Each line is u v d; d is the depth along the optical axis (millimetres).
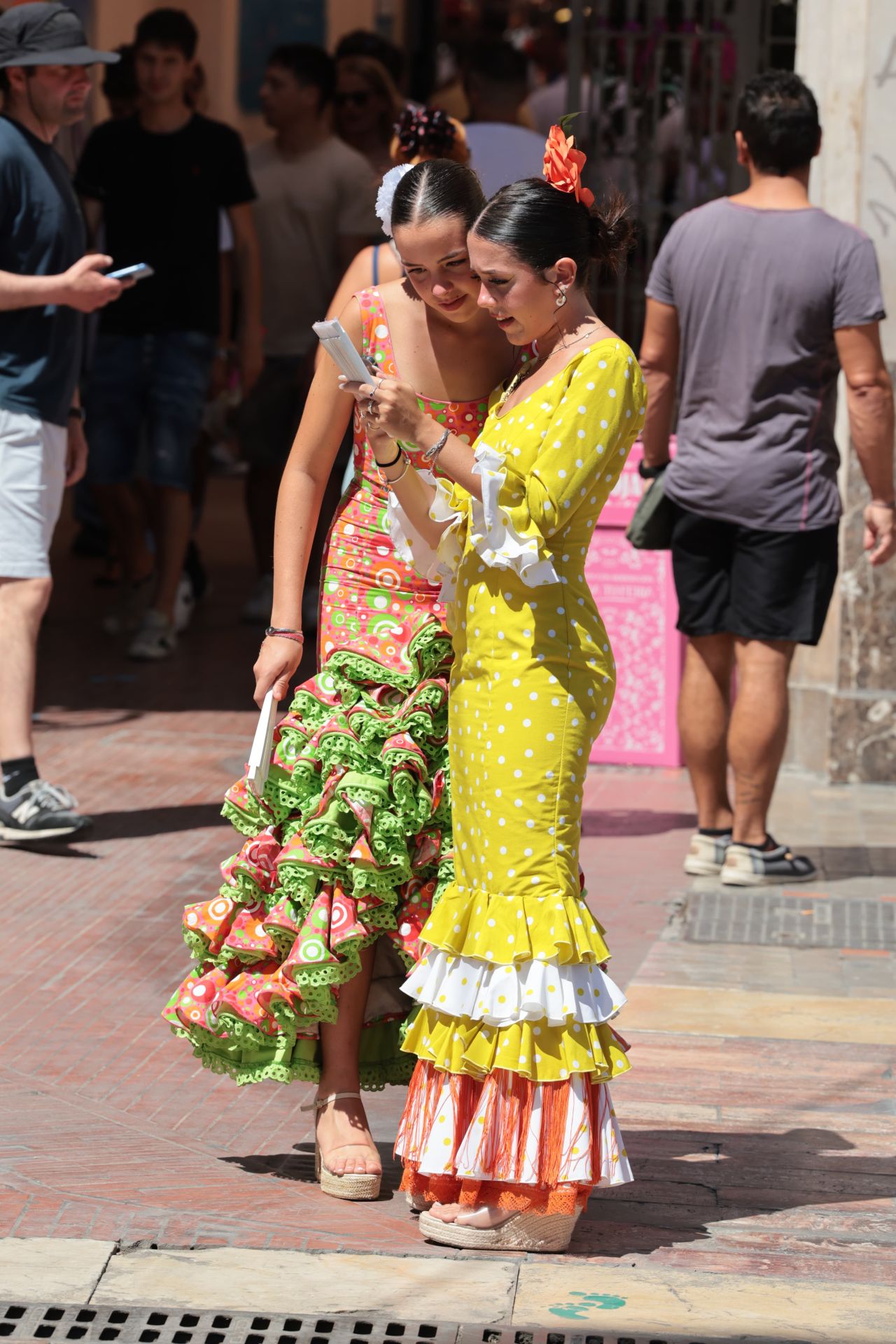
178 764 14273
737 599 11375
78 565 23453
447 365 7164
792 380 11141
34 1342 6098
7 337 11812
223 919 7285
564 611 6680
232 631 19531
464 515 6605
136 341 17875
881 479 11281
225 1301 6340
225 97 33250
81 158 17938
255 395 18984
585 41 16922
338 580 7359
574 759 6684
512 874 6625
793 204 11219
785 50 17766
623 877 11711
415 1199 7020
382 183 7656
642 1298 6418
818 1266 6703
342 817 6977
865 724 14039
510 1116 6617
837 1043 8914
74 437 12727
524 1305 6359
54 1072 8375
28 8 11922
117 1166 7395
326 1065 7316
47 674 17375
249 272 18406
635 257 17422
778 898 11281
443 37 44719
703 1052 8773
